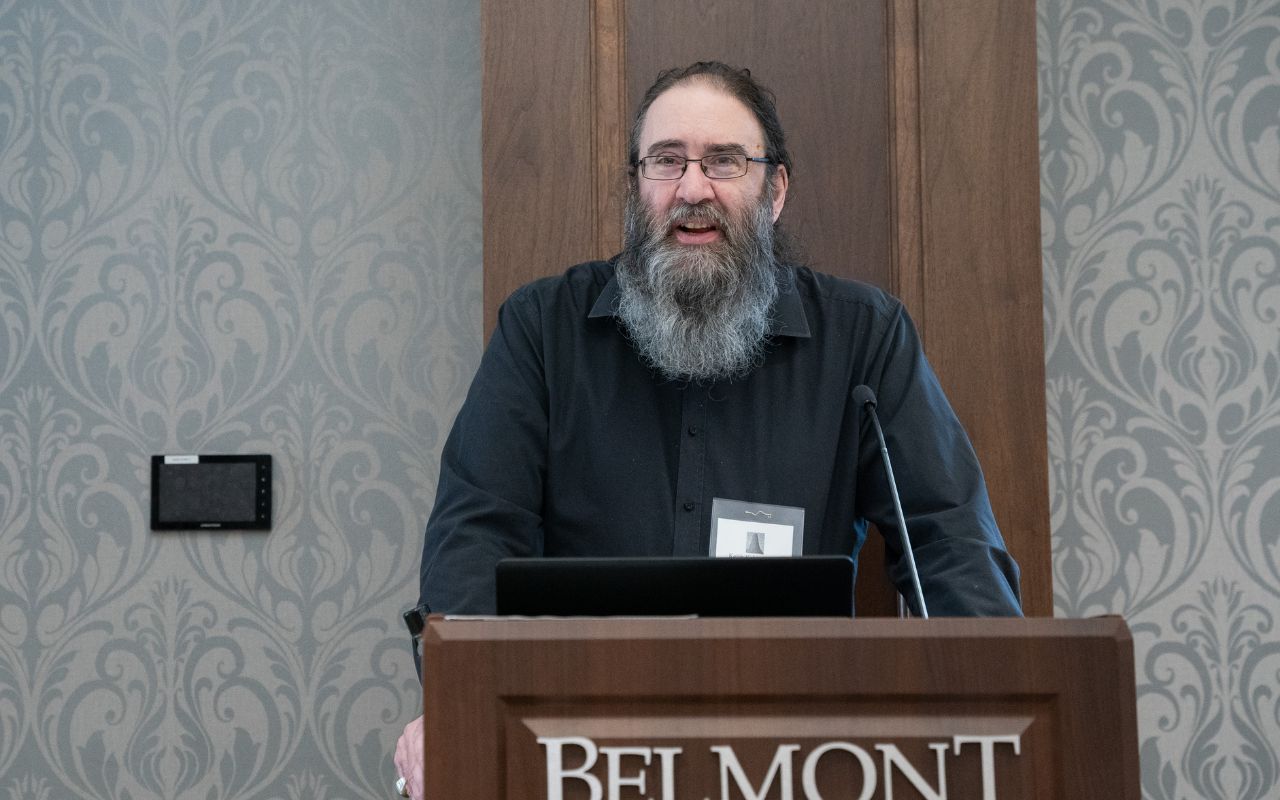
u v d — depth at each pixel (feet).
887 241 10.92
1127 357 11.52
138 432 11.57
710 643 4.59
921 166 10.84
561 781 4.54
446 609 7.82
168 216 11.69
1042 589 10.51
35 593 11.46
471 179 11.68
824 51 11.07
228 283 11.65
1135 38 11.67
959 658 4.62
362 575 11.46
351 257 11.65
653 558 5.82
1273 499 11.42
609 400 8.98
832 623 4.63
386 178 11.68
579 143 10.87
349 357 11.60
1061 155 11.62
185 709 11.37
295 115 11.72
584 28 10.96
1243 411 11.48
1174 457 11.45
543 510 8.91
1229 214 11.57
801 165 11.01
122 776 11.32
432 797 4.52
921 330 10.72
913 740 4.59
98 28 11.78
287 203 11.68
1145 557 11.39
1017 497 10.59
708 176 8.91
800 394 8.96
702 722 4.58
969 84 10.86
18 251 11.68
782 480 8.75
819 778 4.57
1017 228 10.76
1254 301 11.53
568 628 4.61
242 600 11.45
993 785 4.58
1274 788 11.23
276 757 11.32
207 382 11.58
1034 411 10.64
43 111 11.73
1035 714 4.64
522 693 4.57
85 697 11.37
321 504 11.51
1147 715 11.29
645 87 11.02
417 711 11.37
